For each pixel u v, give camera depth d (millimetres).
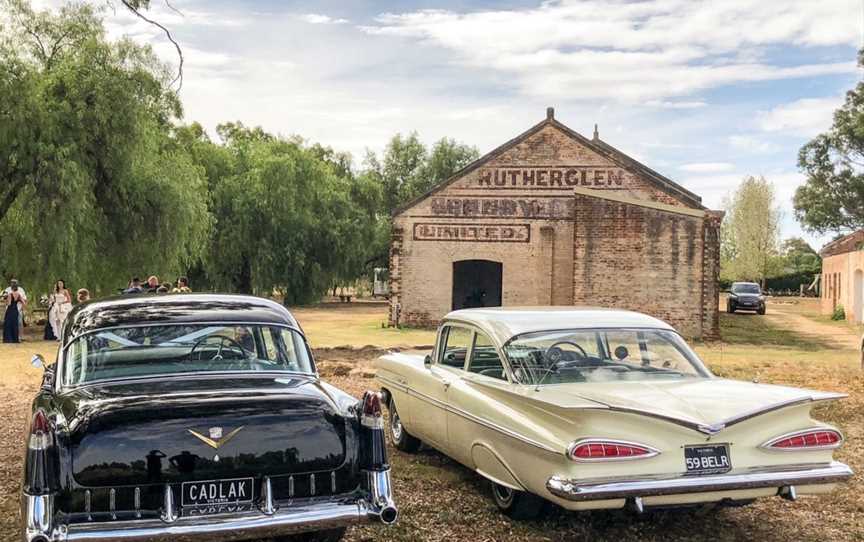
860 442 8773
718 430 4891
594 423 4957
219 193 44562
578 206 25875
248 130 66125
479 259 27734
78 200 23672
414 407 7523
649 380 6023
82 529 4184
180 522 4305
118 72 25281
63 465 4270
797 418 5273
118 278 26766
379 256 63406
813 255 87125
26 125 23375
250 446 4512
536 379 5922
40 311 31438
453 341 7148
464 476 7203
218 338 5543
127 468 4316
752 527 5812
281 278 45969
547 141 27234
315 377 5551
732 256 77625
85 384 5117
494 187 27656
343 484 4730
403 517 5992
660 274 25281
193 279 45375
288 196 45562
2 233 25281
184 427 4434
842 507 6316
